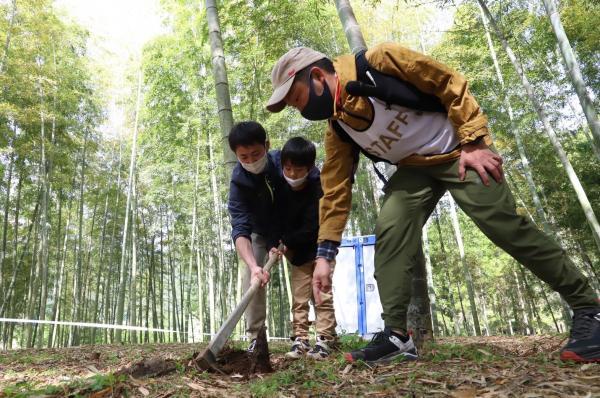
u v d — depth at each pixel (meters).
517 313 25.31
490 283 22.88
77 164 13.22
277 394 1.63
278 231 3.02
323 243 2.27
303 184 2.89
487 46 9.70
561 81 9.83
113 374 1.94
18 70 9.48
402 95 1.93
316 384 1.74
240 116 9.61
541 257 1.87
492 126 11.08
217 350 2.22
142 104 13.66
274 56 8.10
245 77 8.95
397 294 2.16
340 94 1.98
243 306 2.39
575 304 1.87
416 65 1.89
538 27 8.86
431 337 3.24
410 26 10.91
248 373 2.23
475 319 12.02
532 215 13.04
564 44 5.68
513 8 8.77
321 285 2.22
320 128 10.78
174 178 14.28
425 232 12.83
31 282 12.12
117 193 14.80
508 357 2.10
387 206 2.19
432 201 2.19
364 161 13.82
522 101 10.22
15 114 9.25
